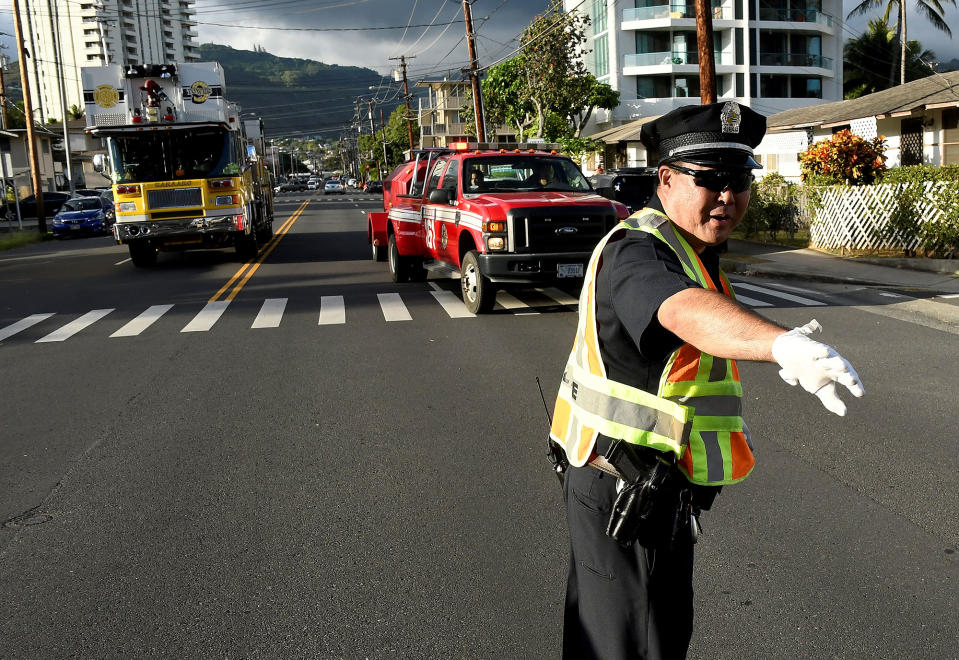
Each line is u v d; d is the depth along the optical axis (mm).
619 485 2121
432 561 4059
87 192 47969
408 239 13727
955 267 13414
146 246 18781
